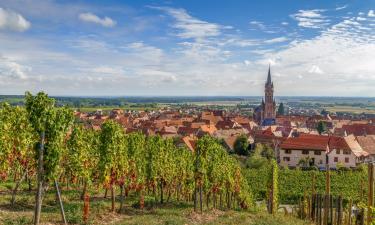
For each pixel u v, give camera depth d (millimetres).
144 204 52281
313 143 120938
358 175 96125
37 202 30547
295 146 121625
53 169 31188
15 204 40531
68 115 32875
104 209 43188
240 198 65500
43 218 34281
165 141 60281
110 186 44688
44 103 30969
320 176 96312
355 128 181500
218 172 55781
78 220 35344
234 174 64938
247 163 113750
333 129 198250
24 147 38750
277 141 135500
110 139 42938
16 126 39719
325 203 39719
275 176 61156
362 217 31594
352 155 116250
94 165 48125
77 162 43656
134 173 48250
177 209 50875
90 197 53031
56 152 31203
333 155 117938
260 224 40469
